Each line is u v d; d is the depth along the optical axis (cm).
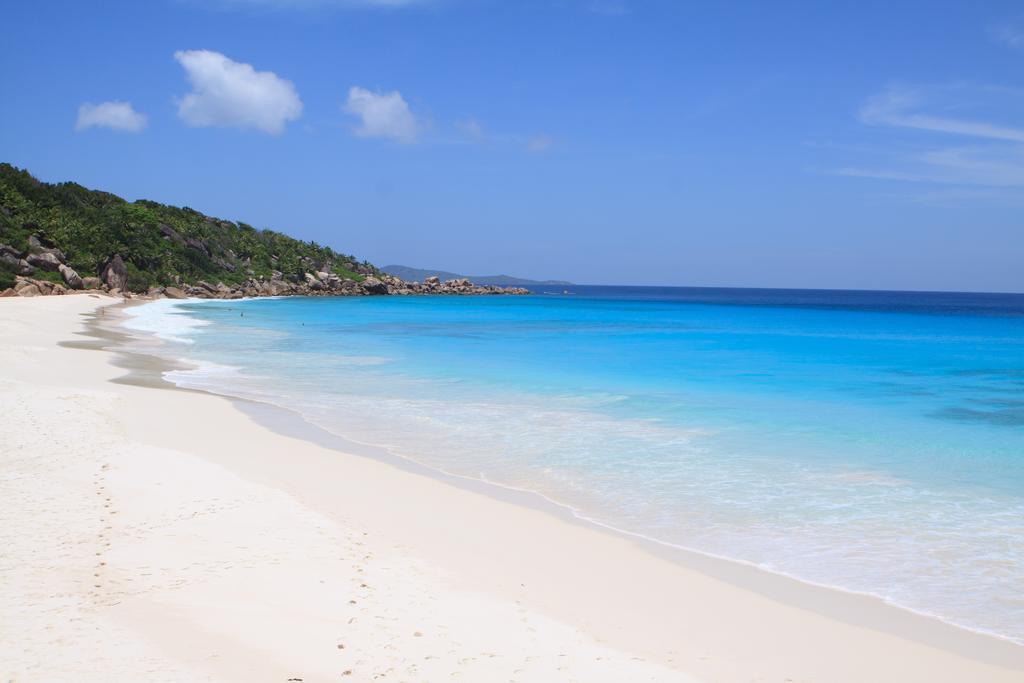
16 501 1111
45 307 5850
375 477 1433
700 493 1359
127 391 2273
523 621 813
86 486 1205
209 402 2202
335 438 1789
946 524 1192
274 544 996
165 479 1275
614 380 2850
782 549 1085
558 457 1622
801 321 8100
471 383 2733
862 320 8438
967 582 972
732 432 1891
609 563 1020
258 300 11331
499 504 1281
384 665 684
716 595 922
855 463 1583
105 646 681
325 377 2848
